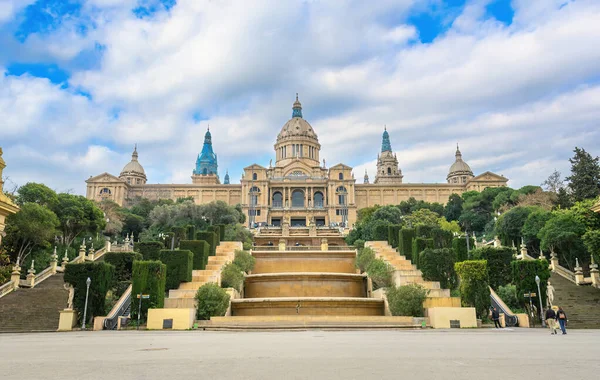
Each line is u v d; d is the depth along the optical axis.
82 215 77.69
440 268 37.22
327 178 162.00
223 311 32.72
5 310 36.00
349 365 9.73
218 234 59.09
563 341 17.20
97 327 30.92
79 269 33.53
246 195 155.50
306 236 101.31
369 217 111.44
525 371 8.77
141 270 32.59
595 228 47.62
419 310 32.38
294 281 43.38
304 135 189.75
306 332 25.48
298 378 8.04
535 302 34.50
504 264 40.91
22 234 57.25
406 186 168.25
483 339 18.41
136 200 158.62
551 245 56.19
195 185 165.38
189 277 38.22
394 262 44.38
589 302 39.38
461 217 127.25
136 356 11.82
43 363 10.26
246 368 9.32
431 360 10.57
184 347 14.73
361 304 36.47
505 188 129.88
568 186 77.69
